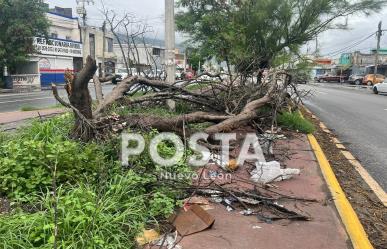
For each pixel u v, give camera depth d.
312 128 10.27
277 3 14.23
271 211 4.55
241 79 10.31
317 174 6.13
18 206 4.20
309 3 14.55
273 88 9.53
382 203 5.33
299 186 5.50
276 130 9.25
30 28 34.03
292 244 3.78
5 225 3.52
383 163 7.66
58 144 5.16
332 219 4.41
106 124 6.11
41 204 4.08
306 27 14.87
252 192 5.01
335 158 7.87
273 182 5.59
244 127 8.98
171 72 10.55
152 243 3.67
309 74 14.63
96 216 3.61
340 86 50.22
